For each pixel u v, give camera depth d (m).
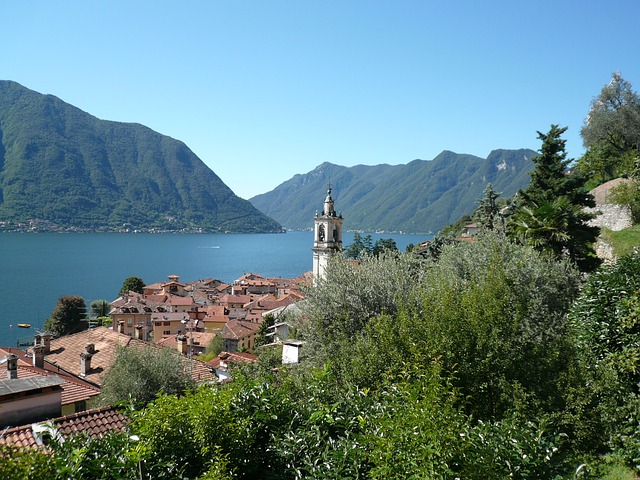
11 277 155.38
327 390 11.58
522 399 10.37
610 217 35.38
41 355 28.42
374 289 18.94
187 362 28.89
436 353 11.48
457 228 119.12
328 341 16.50
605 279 13.18
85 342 36.41
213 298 122.94
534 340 13.62
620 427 10.24
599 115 47.97
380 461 7.48
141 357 25.17
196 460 8.68
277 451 9.22
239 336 71.31
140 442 8.28
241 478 8.85
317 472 8.22
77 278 158.38
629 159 41.53
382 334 12.77
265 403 9.98
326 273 20.92
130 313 88.38
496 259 18.09
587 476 9.28
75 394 22.25
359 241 101.38
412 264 22.16
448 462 7.37
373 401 10.38
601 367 11.08
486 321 11.96
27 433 14.09
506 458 8.17
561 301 18.08
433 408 7.89
